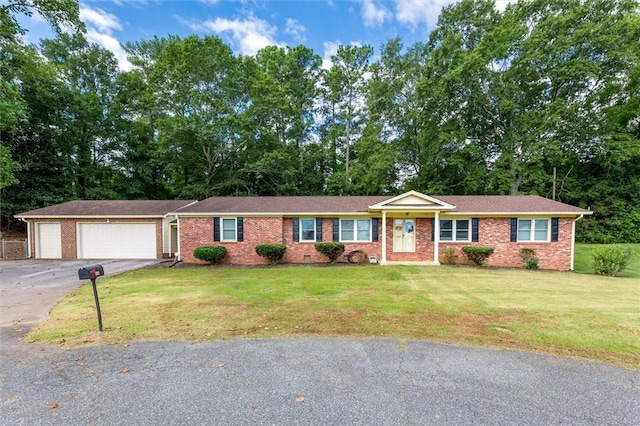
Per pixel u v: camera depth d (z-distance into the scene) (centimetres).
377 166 2277
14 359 425
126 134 2581
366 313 646
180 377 378
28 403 321
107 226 1666
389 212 1439
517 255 1409
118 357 433
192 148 2388
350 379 373
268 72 2877
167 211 1675
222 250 1422
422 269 1262
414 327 560
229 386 357
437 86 2117
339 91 2897
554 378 378
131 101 2652
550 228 1393
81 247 1661
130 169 2569
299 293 833
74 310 661
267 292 845
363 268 1291
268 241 1483
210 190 2483
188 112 2316
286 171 2478
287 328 553
